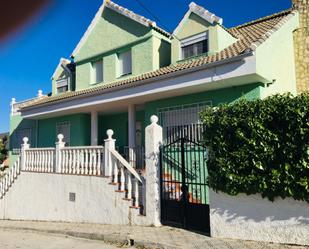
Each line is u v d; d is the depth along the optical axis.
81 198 10.28
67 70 20.14
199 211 7.45
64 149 11.31
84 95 14.13
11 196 13.52
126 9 16.00
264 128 6.11
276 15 14.12
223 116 6.69
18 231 10.18
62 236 8.67
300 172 5.71
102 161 9.90
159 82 11.44
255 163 6.15
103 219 9.41
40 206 11.94
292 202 5.89
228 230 6.61
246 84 10.48
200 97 11.66
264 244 6.02
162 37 15.42
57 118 18.62
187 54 13.74
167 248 6.28
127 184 9.09
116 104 14.07
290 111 5.80
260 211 6.25
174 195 7.98
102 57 17.22
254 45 9.32
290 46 12.70
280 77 11.26
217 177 6.72
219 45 12.53
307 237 5.70
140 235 7.22
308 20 13.25
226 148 6.60
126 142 16.91
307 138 5.62
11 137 22.48
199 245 6.21
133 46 15.68
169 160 8.26
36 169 12.55
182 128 12.02
